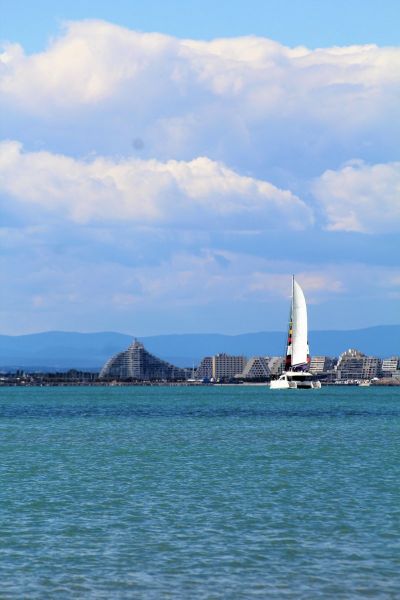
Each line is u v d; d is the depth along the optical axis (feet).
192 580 404.16
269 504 593.83
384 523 524.52
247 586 395.34
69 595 382.42
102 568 423.23
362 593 385.50
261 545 468.34
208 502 602.85
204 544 470.39
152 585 396.78
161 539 481.87
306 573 415.03
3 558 440.45
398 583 399.03
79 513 558.97
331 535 491.72
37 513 558.97
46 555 446.60
